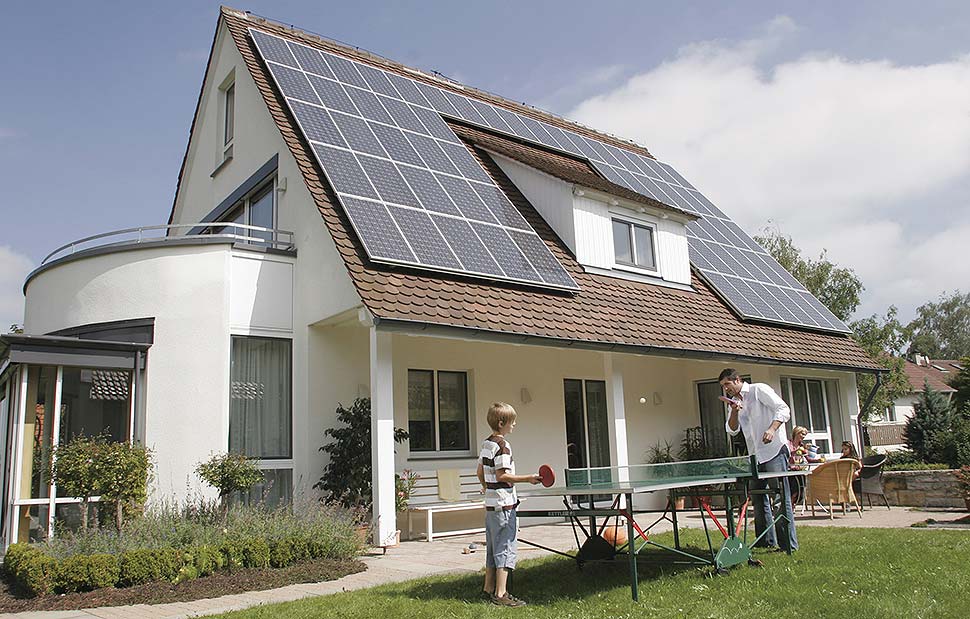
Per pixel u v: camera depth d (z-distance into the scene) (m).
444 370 13.29
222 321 11.33
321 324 11.64
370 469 10.73
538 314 11.76
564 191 14.47
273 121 13.46
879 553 8.10
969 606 5.76
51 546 8.14
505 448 6.59
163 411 11.15
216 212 15.78
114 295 11.65
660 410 17.05
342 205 10.96
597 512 6.70
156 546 8.24
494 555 6.46
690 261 16.91
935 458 20.98
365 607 6.16
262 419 11.52
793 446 13.62
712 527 11.12
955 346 76.69
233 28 15.44
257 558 8.11
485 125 17.31
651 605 6.16
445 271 10.96
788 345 16.17
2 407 12.22
